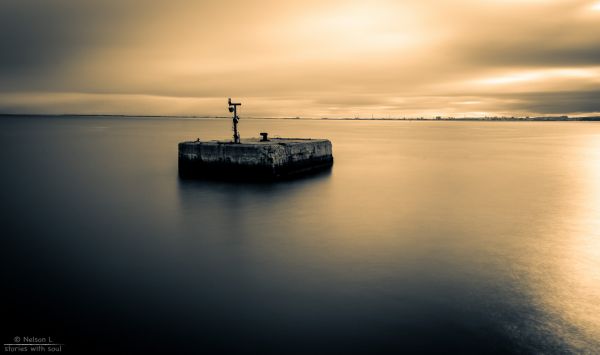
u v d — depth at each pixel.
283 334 9.94
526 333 9.98
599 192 28.06
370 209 22.55
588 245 16.36
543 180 33.28
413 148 67.38
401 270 13.77
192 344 9.51
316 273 13.55
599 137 109.38
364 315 10.83
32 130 126.75
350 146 71.50
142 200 24.41
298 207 22.81
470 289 12.34
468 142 84.94
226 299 11.70
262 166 29.12
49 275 13.13
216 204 23.33
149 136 98.00
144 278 13.04
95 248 15.80
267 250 15.77
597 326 10.30
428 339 9.75
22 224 19.17
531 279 13.02
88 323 10.31
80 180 31.72
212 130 141.88
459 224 19.53
